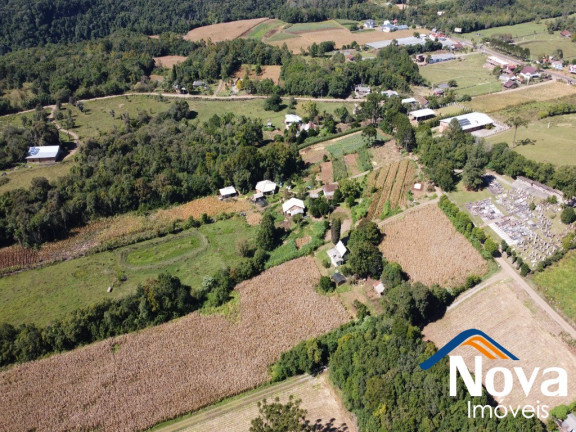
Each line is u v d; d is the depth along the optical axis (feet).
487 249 422.41
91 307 375.66
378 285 397.60
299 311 386.32
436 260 426.10
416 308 360.69
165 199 530.68
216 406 322.96
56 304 405.80
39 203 497.87
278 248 460.55
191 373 340.59
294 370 338.34
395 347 322.34
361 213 493.36
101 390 330.54
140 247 472.85
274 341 361.30
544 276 399.03
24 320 390.83
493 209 485.15
